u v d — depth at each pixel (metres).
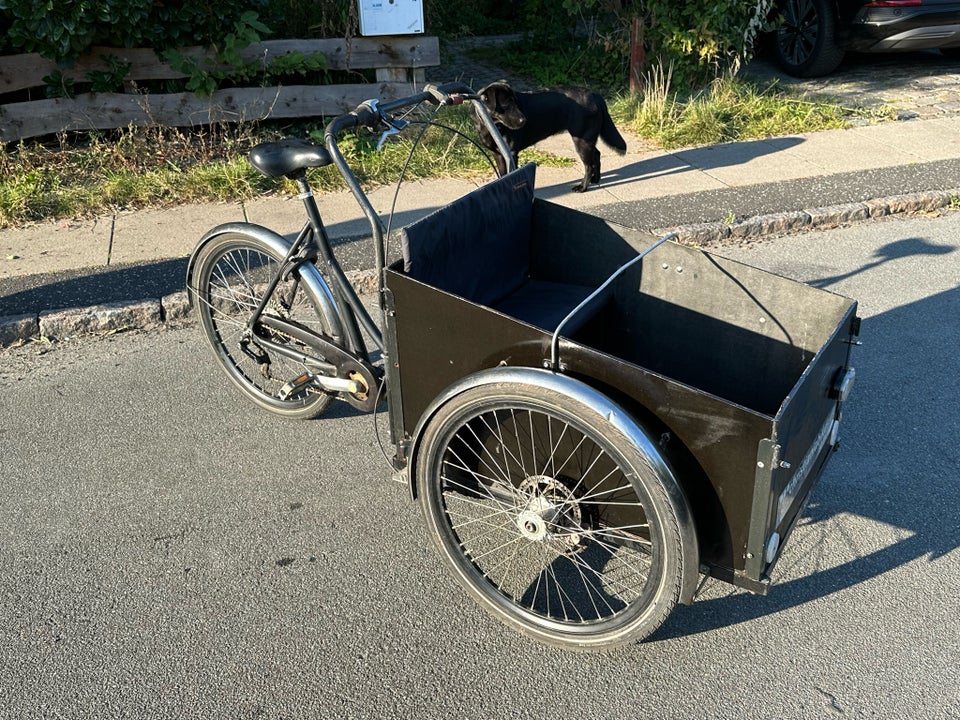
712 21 8.35
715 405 2.20
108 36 6.88
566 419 2.37
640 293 3.22
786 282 2.82
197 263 3.84
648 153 7.36
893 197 6.12
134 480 3.55
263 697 2.59
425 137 7.26
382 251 2.79
